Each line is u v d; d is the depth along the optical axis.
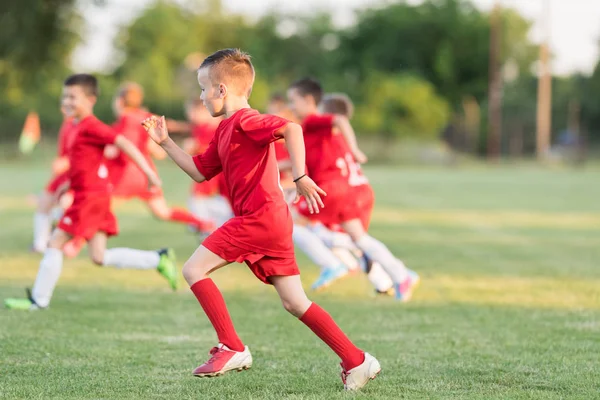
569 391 7.44
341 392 7.35
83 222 11.17
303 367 8.29
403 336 9.89
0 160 71.06
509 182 50.84
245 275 14.68
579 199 36.12
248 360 7.40
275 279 7.36
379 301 12.34
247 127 7.08
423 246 19.31
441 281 14.21
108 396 7.22
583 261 16.89
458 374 8.04
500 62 120.38
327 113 13.80
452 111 116.69
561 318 11.05
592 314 11.34
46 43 61.22
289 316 11.03
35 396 7.18
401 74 108.56
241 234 7.23
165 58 103.44
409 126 88.38
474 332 10.14
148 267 12.05
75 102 11.05
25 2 58.56
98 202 11.23
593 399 7.18
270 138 7.02
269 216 7.21
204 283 7.33
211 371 7.23
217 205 21.17
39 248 17.00
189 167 7.58
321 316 7.36
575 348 9.24
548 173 66.50
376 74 97.44
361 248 12.27
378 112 88.56
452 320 10.91
